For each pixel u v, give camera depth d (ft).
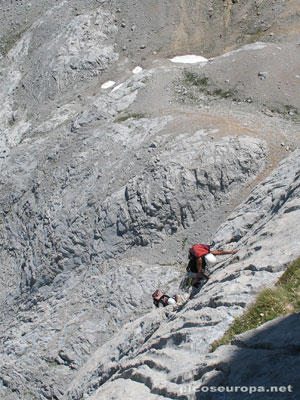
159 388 25.40
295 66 130.72
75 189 115.55
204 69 137.80
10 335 97.40
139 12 174.70
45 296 105.19
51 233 111.86
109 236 104.32
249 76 129.59
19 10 195.42
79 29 171.63
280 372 20.34
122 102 133.28
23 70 172.04
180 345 30.01
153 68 146.92
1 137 151.53
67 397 59.98
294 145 105.29
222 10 168.25
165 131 115.03
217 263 49.93
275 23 154.30
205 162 103.50
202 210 101.04
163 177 103.86
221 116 118.21
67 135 131.75
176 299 50.96
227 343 26.45
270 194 66.08
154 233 101.09
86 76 160.15
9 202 129.39
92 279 99.96
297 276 29.53
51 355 88.28
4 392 86.84
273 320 25.34
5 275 116.98
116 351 56.70
